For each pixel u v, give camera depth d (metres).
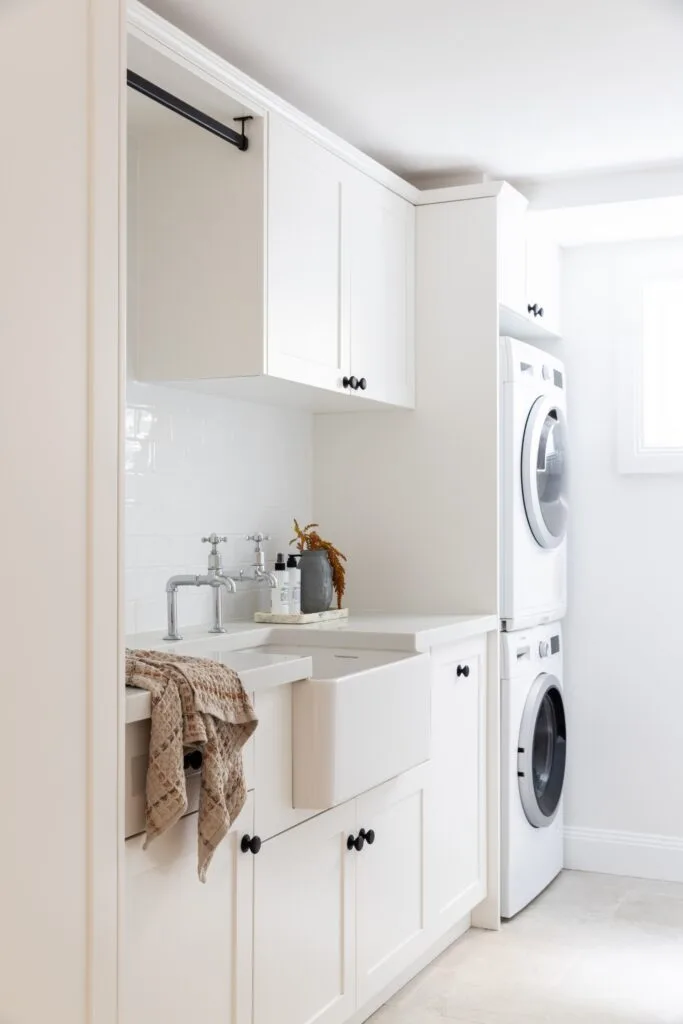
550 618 4.23
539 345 4.60
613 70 3.07
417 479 3.85
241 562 3.54
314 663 3.10
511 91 3.22
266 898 2.39
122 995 1.74
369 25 2.79
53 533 1.61
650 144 3.66
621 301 4.46
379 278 3.56
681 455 4.33
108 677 1.71
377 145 3.67
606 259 4.48
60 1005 1.62
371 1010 3.06
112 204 1.71
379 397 3.57
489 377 3.76
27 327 1.56
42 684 1.59
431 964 3.45
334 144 3.22
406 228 3.79
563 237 4.39
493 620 3.71
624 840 4.41
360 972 2.83
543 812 4.08
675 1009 3.10
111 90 1.70
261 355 2.88
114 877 1.72
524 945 3.61
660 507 4.40
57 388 1.61
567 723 4.52
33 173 1.56
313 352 3.14
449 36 2.86
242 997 2.30
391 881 3.03
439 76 3.12
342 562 3.95
